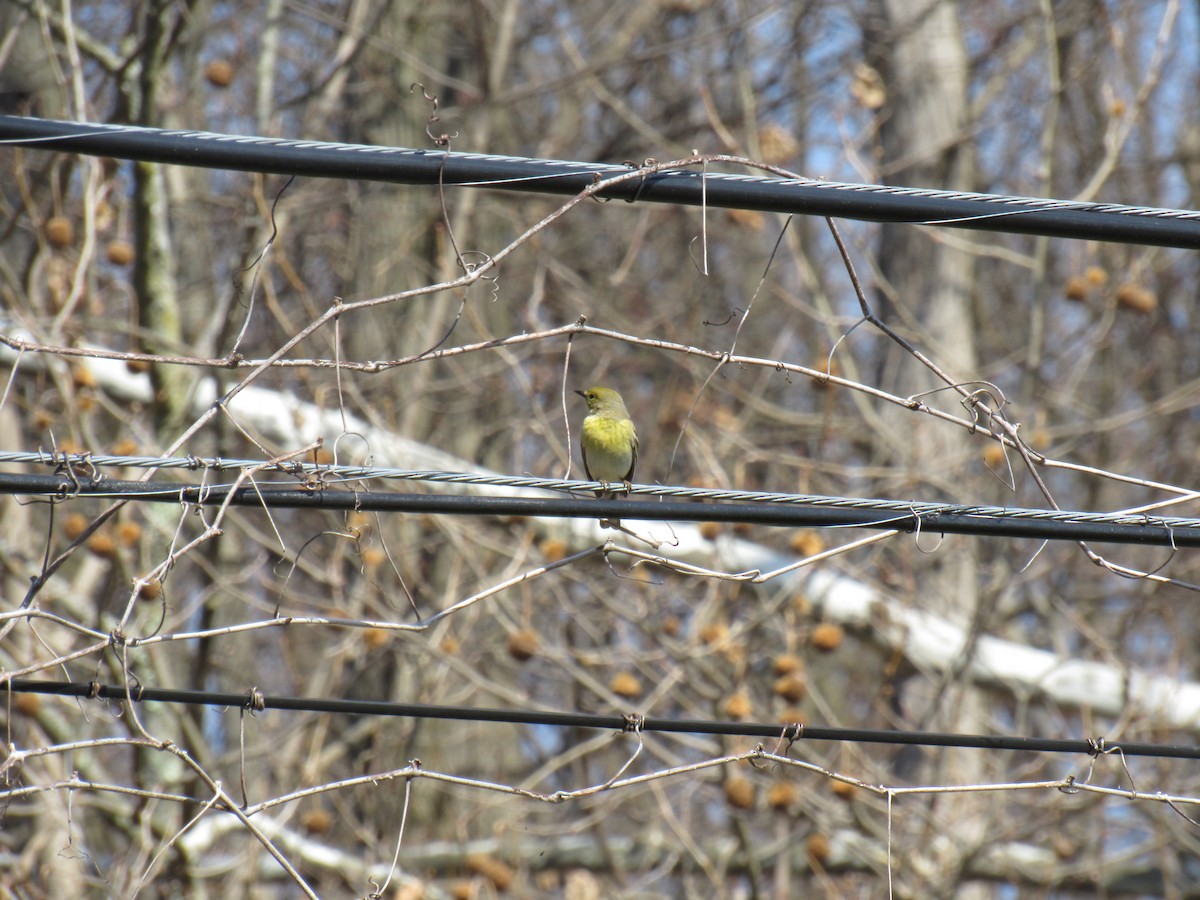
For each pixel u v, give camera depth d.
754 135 16.89
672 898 17.03
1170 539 7.47
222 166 6.63
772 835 18.80
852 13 23.36
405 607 15.27
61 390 13.33
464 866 15.78
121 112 15.05
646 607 14.43
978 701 18.52
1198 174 25.48
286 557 7.45
